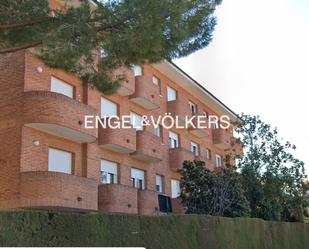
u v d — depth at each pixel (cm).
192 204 2559
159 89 2820
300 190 3212
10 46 1153
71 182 1805
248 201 2839
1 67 1906
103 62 1198
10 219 1000
